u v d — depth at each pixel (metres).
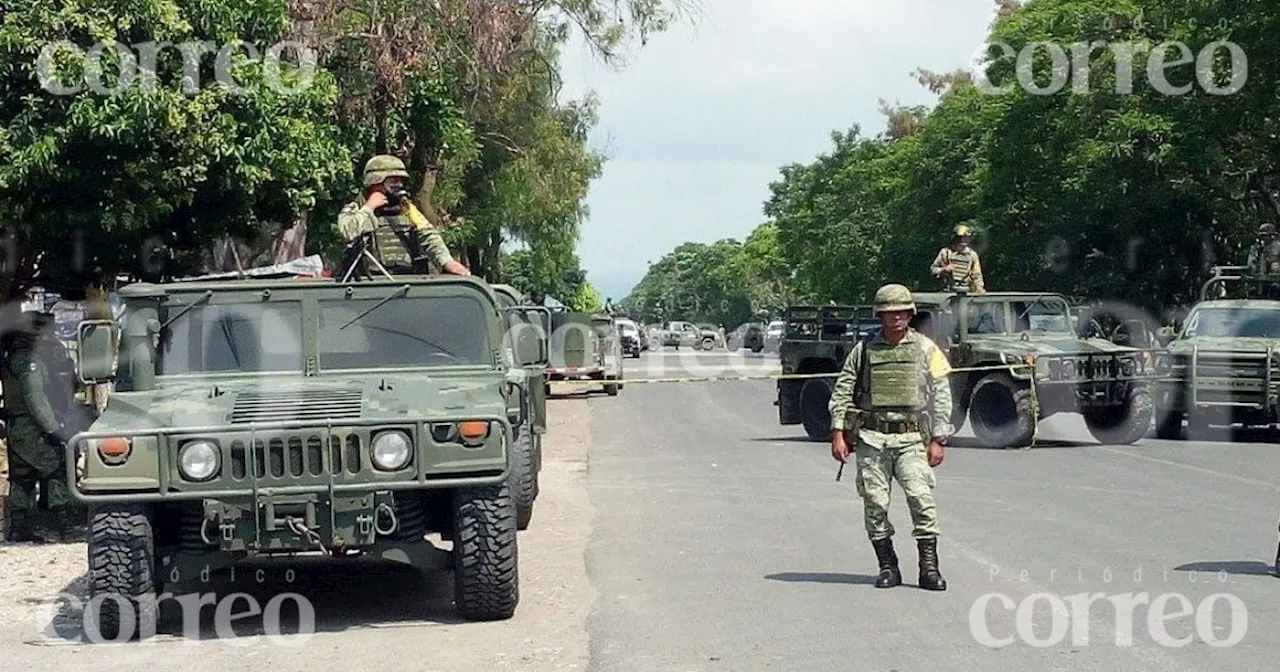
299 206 15.62
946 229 52.50
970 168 50.91
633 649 8.62
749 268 158.75
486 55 23.34
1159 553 11.74
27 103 13.48
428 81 22.56
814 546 12.41
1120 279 39.72
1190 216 39.00
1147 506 14.63
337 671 8.30
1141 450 20.92
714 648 8.59
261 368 10.14
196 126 14.09
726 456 20.67
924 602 9.83
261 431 8.90
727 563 11.61
